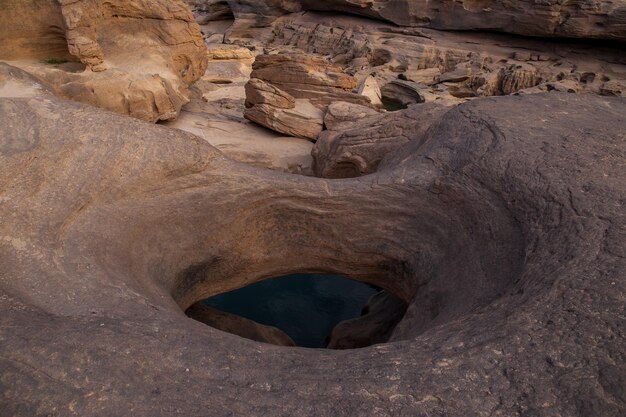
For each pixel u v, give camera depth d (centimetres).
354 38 2869
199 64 1491
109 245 504
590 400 283
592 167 528
